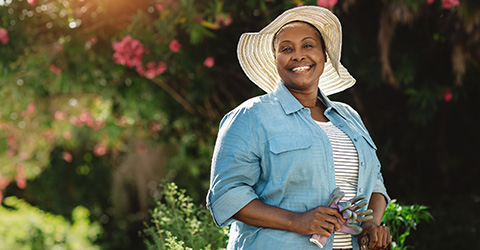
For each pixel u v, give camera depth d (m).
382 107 6.90
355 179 2.42
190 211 3.96
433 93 6.12
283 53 2.47
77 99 7.73
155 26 5.67
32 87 6.57
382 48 5.89
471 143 7.14
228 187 2.28
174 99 7.05
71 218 12.83
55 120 8.01
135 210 11.27
